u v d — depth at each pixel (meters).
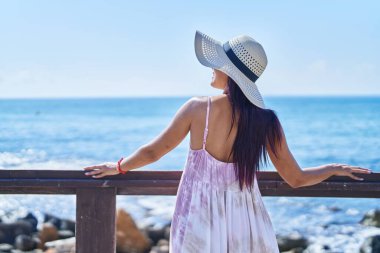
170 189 3.29
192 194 2.86
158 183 3.24
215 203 2.84
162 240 9.80
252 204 2.90
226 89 2.91
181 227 2.85
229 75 2.82
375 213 10.57
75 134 35.69
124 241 8.95
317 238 9.62
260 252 2.87
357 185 3.26
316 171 3.10
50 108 75.81
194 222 2.82
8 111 67.12
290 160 3.00
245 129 2.85
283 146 2.96
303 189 3.30
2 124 40.34
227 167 2.88
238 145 2.85
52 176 3.24
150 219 11.34
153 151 2.94
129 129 41.22
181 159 21.53
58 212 10.85
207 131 2.87
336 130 35.72
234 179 2.88
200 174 2.87
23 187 3.26
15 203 10.63
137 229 9.13
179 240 2.85
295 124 40.84
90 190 3.26
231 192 2.87
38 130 36.28
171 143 2.93
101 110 70.44
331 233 9.94
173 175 3.26
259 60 2.91
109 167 3.10
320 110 59.41
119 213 9.20
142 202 13.00
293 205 11.66
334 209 11.40
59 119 50.75
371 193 3.33
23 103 99.44
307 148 27.78
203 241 2.80
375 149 26.53
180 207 2.88
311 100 97.50
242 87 2.82
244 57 2.89
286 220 10.77
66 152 25.86
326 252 8.74
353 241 9.39
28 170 3.24
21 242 8.91
